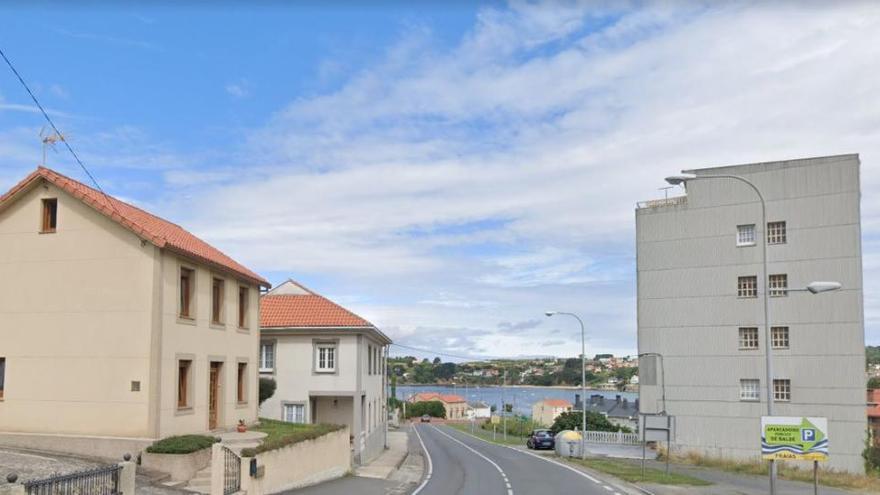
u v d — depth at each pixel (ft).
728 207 148.05
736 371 144.25
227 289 89.35
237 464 61.11
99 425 71.26
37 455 66.39
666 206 155.33
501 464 125.59
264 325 119.03
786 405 138.41
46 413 72.59
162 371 72.38
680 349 150.41
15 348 74.38
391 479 93.30
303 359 118.62
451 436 248.11
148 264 72.54
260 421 98.73
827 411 134.82
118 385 71.46
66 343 73.20
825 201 138.51
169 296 74.43
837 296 135.95
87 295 73.41
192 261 79.77
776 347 140.77
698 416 147.02
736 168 147.84
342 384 117.50
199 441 69.05
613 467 117.08
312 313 122.52
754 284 144.25
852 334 134.21
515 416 356.18
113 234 73.56
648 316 154.61
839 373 134.51
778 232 142.92
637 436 167.53
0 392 74.13
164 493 57.82
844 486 98.48
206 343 82.74
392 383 380.37
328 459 85.35
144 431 70.23
